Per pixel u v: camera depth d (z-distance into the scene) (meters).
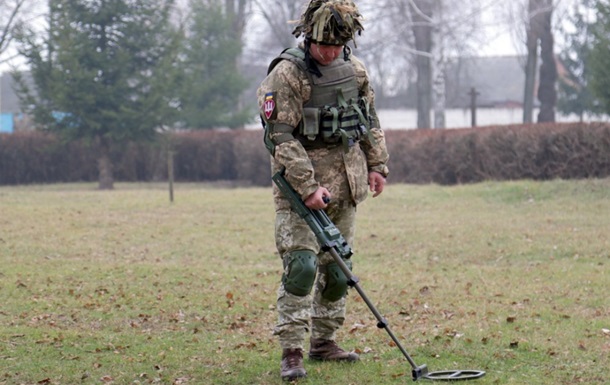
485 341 6.77
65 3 32.97
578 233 13.73
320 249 5.64
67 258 12.42
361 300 8.65
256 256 12.65
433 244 13.38
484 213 17.20
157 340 7.06
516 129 24.77
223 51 44.03
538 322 7.54
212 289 9.48
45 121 33.53
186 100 35.16
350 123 5.70
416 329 7.29
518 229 14.46
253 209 18.70
